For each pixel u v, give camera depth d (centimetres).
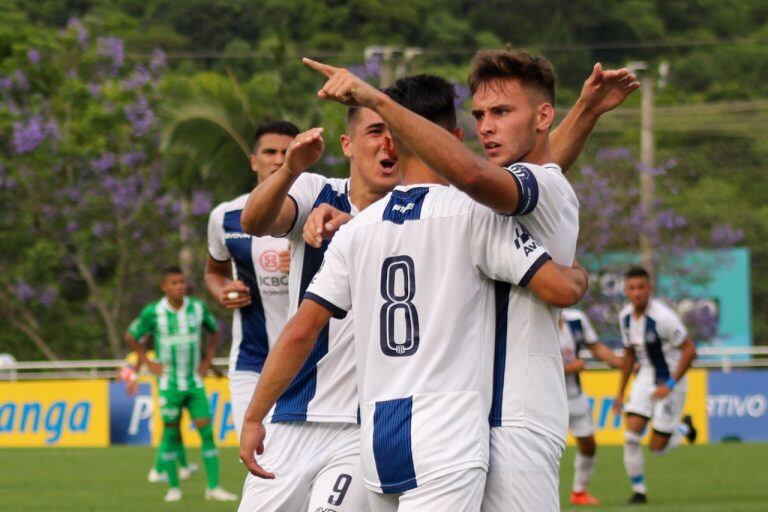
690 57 11844
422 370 1046
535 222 1043
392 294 1066
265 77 6969
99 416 5106
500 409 1049
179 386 3108
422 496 1030
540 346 1057
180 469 3628
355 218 1113
